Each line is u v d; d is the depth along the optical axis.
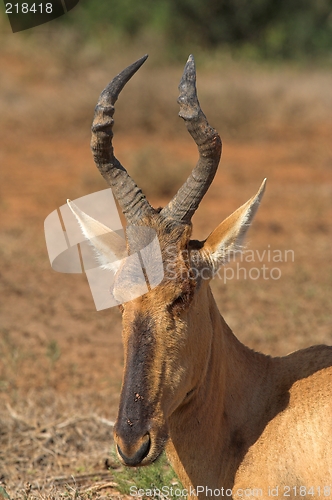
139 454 10.20
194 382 11.38
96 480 15.28
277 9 83.19
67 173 44.44
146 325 10.72
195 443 11.70
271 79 65.19
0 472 15.59
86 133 54.25
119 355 22.44
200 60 75.06
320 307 25.80
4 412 18.12
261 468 11.45
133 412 10.31
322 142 52.03
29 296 26.88
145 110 54.78
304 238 33.50
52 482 14.72
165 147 50.00
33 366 21.44
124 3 81.31
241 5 81.56
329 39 83.06
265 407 12.02
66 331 24.00
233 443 11.79
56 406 18.48
